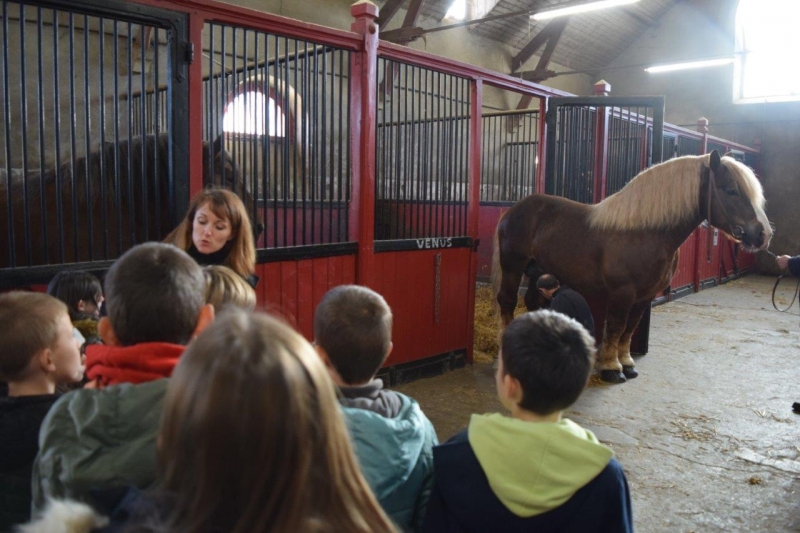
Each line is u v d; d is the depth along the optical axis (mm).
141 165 2488
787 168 10125
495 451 995
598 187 4891
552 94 4559
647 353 4465
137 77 5289
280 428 472
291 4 7227
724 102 11398
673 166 3482
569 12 8016
